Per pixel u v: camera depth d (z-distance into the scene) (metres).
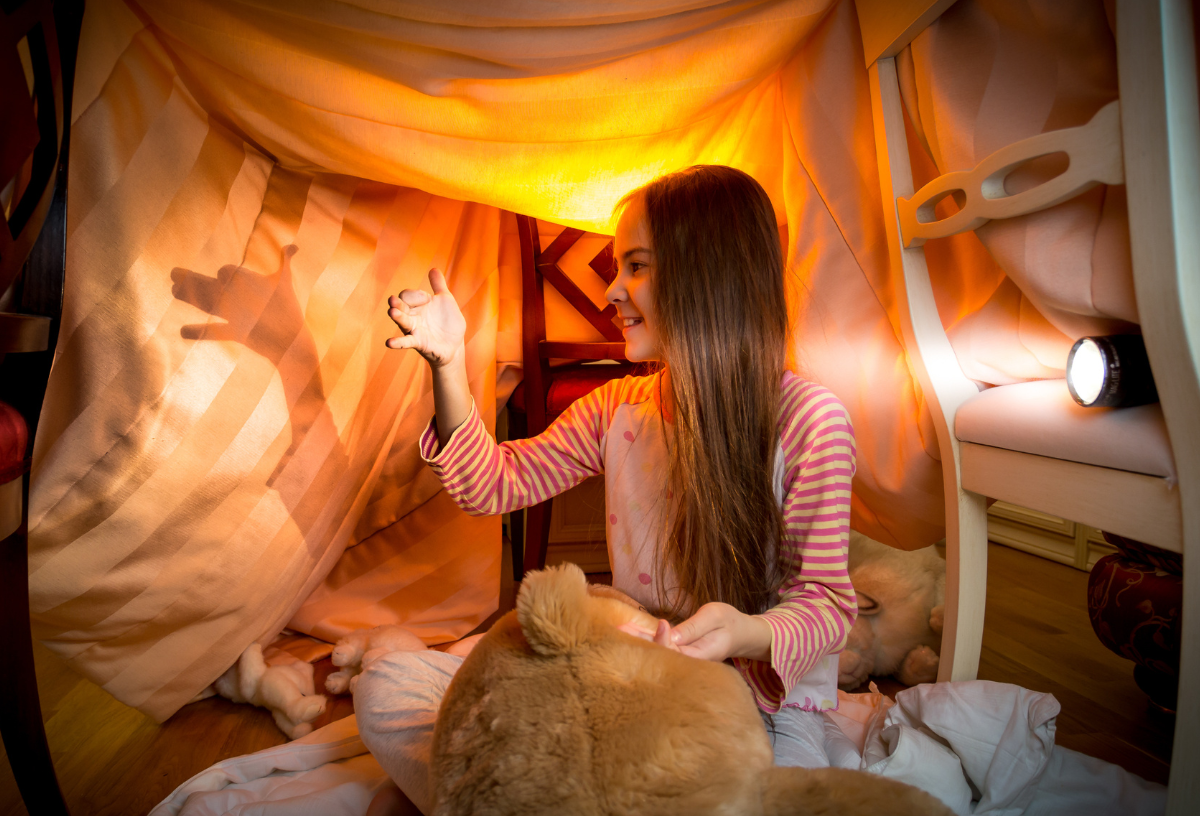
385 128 1.06
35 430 0.80
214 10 0.94
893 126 1.02
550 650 0.52
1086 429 0.75
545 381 1.55
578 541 1.88
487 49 0.98
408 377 1.32
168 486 0.99
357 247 1.21
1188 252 0.61
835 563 0.82
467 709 0.54
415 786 0.73
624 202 0.98
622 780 0.45
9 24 0.65
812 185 1.14
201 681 1.16
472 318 1.41
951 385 1.00
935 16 0.91
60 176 0.81
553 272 1.49
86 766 1.03
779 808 0.45
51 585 0.95
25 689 0.77
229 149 1.07
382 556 1.47
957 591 0.98
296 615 1.43
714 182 0.92
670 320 0.88
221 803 0.84
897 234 1.02
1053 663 1.35
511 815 0.46
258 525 1.10
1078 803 0.82
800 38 1.08
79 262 0.91
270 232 1.12
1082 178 0.70
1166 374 0.64
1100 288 0.73
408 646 1.24
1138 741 1.08
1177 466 0.64
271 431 1.09
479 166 1.12
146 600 1.03
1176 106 0.61
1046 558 2.12
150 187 0.96
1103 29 0.73
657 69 1.06
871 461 1.14
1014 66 0.84
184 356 0.99
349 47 0.98
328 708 1.22
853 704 1.07
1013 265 0.83
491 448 1.02
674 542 0.90
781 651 0.73
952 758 0.85
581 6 0.95
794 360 1.16
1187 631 0.64
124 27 0.93
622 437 0.99
